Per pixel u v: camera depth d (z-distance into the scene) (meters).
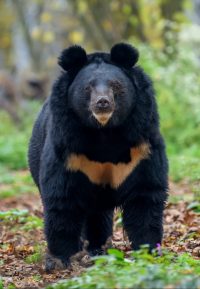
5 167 27.20
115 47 10.91
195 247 12.32
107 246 12.27
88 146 10.74
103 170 10.91
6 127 35.91
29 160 13.07
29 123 37.38
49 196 11.02
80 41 52.09
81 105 10.56
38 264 11.77
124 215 11.20
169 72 28.22
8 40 68.06
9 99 42.06
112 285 8.25
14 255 12.66
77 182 10.91
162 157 11.06
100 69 10.69
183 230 13.91
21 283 10.34
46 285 9.75
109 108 10.09
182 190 19.23
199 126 26.41
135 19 36.47
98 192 11.07
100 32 39.00
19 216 15.29
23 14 56.34
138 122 10.72
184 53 29.02
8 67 70.94
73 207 11.03
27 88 45.09
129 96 10.61
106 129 10.62
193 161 19.92
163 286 7.96
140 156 10.84
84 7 38.50
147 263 8.80
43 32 56.69
